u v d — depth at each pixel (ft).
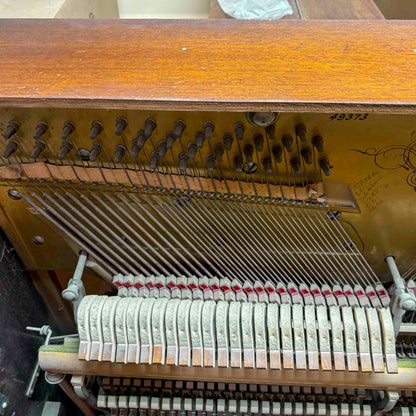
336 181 3.27
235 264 3.80
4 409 3.86
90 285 4.74
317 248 3.75
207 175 3.21
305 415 4.41
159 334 3.31
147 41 2.53
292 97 2.17
